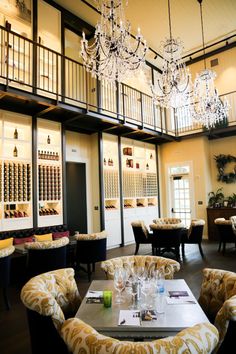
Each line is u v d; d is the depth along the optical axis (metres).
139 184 8.82
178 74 5.70
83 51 4.67
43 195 5.79
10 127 5.62
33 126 5.77
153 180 9.48
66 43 7.20
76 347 1.10
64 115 6.18
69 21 6.90
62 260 3.97
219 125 8.25
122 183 8.09
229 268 5.08
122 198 8.00
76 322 1.28
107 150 7.91
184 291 2.08
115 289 2.17
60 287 2.06
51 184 5.96
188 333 1.11
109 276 2.54
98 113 6.40
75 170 7.71
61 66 6.33
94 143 7.70
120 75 4.71
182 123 9.48
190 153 9.23
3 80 5.40
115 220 7.70
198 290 3.93
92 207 7.57
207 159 9.10
